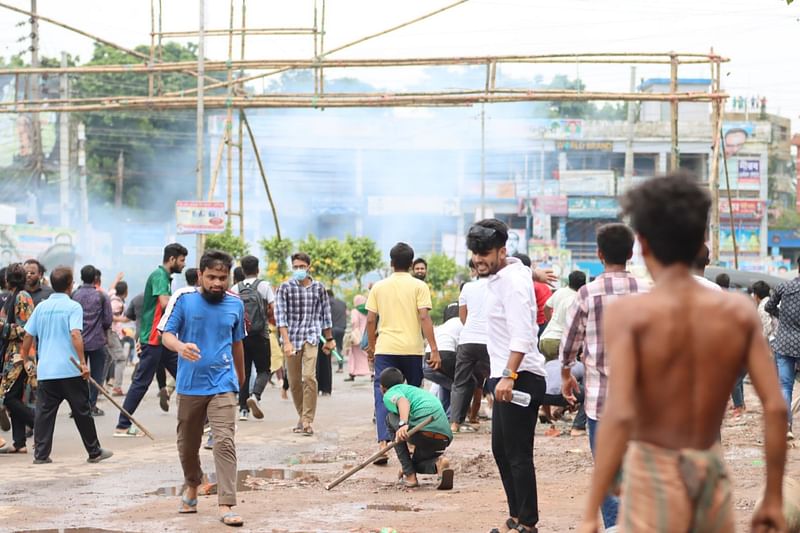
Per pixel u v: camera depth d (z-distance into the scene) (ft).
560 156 355.36
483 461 60.64
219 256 44.88
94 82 346.74
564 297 67.56
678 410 19.52
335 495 50.55
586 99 136.36
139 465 60.95
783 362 68.28
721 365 19.58
